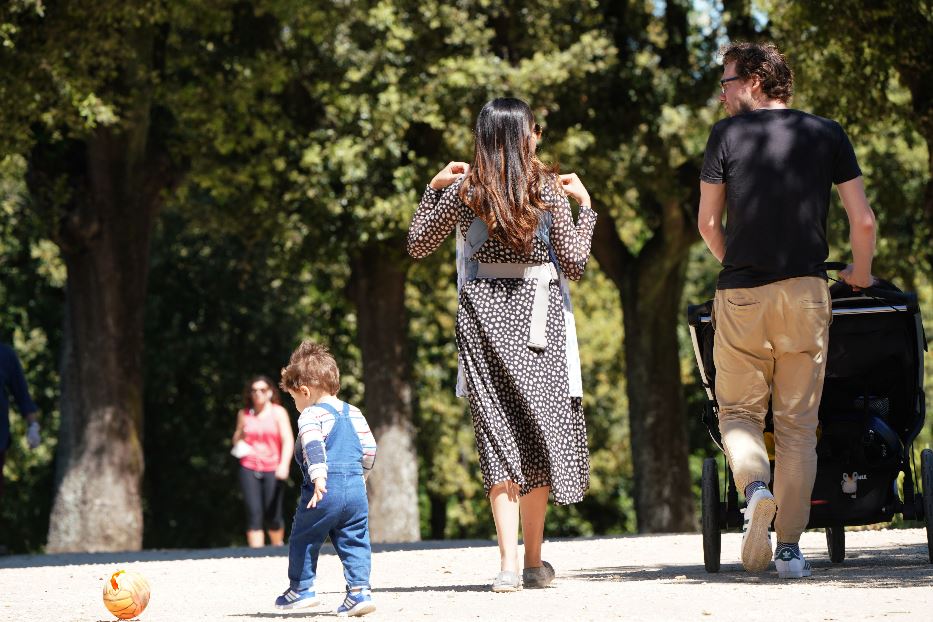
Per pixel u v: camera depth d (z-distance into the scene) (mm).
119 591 14883
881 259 74625
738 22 62594
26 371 91438
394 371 66562
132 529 60344
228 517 96375
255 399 44250
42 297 90062
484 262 17047
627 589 16484
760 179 17500
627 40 64875
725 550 26953
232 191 58812
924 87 45938
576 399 17078
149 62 57781
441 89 57250
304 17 55094
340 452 15586
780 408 17750
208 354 92438
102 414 60094
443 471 104750
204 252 92188
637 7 65312
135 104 56250
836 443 19031
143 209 61594
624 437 113688
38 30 51094
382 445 65875
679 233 67125
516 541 16703
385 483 65812
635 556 27109
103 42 50906
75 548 59688
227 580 22484
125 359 60719
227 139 57469
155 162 61844
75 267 60812
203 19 57062
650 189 63000
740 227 17516
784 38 53406
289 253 65312
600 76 60938
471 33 58406
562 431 16656
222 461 94688
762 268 17359
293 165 60750
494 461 16578
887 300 18719
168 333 90500
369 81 59000
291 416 94062
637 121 61938
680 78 62375
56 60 50188
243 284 84688
